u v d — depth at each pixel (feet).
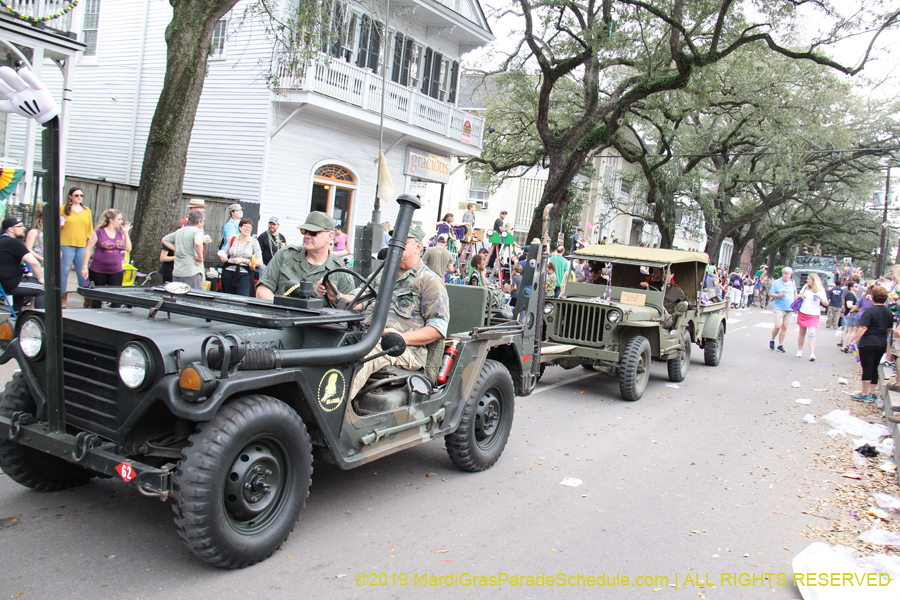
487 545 13.05
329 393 12.05
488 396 17.71
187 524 9.86
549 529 14.12
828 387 35.86
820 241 180.55
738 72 71.97
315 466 17.01
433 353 15.65
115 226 28.02
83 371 11.26
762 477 19.26
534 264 20.40
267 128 49.75
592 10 57.62
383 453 13.39
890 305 41.63
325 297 14.88
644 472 18.92
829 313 77.25
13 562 10.73
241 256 32.53
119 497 13.74
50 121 10.05
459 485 16.39
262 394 11.52
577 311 29.63
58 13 34.94
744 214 115.75
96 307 14.11
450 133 63.98
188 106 32.50
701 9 56.03
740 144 91.71
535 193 103.96
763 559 13.51
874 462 21.13
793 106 75.46
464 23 61.77
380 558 12.05
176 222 33.22
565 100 78.79
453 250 50.52
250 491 10.89
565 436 22.20
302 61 41.50
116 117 59.98
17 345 11.85
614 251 33.40
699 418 26.58
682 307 33.42
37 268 24.90
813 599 11.57
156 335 10.49
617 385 32.50
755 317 86.89
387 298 12.83
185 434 11.15
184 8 32.17
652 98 74.13
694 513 15.90
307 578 11.05
